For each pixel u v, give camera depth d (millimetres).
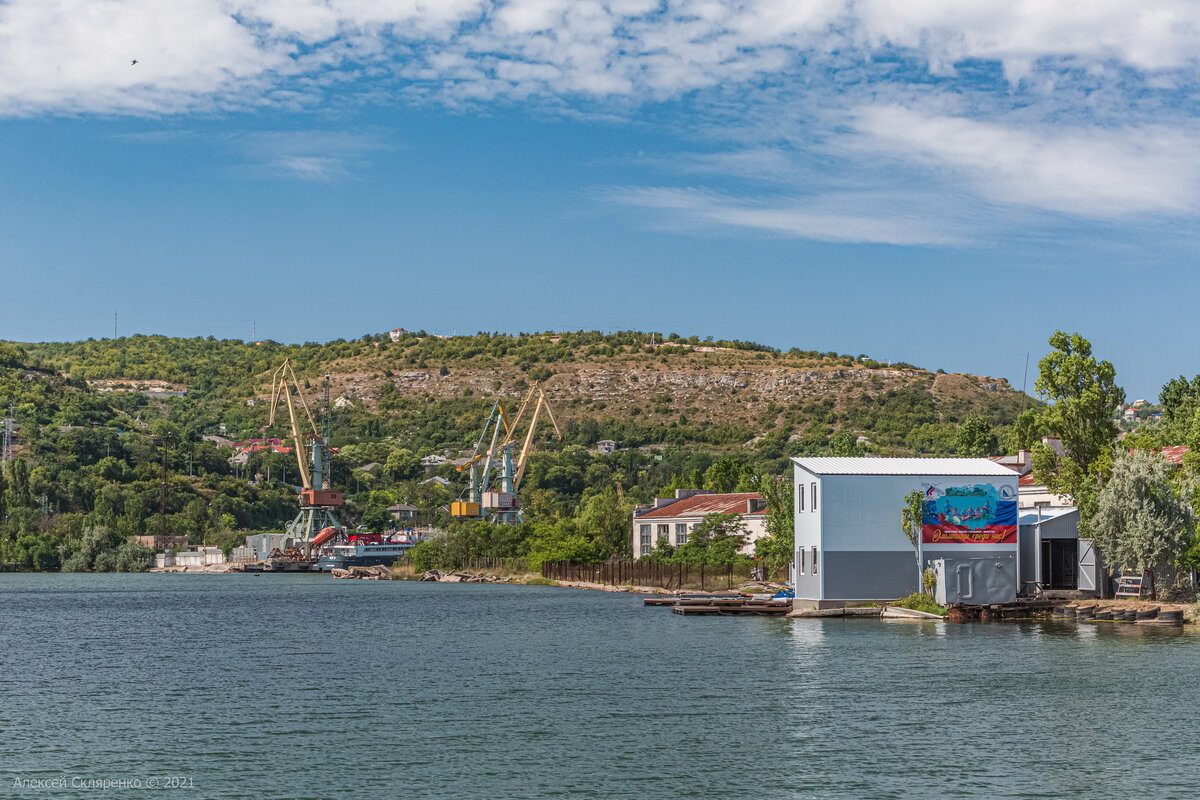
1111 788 43938
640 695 64062
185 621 127438
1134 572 103188
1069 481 110250
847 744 51219
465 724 56656
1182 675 66812
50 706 64062
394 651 88688
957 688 63781
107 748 52469
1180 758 48062
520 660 80625
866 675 68750
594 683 68812
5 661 86562
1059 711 57281
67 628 119188
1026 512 114125
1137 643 81000
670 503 192000
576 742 52312
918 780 45344
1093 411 110562
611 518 199875
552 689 66812
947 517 101438
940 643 82625
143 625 122188
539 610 130750
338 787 45344
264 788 45375
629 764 48219
